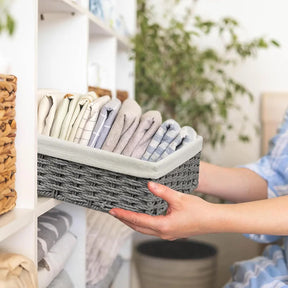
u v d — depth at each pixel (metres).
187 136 0.94
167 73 2.07
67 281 1.14
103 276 1.39
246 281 1.19
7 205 0.78
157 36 2.01
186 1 2.30
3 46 0.80
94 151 0.83
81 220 1.19
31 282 0.80
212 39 2.29
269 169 1.32
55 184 0.88
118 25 1.62
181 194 0.84
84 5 1.15
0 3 0.74
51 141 0.85
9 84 0.75
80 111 0.93
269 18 2.27
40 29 1.16
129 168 0.82
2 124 0.74
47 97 0.92
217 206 0.86
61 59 1.16
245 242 2.36
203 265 2.05
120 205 0.86
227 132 2.32
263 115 2.23
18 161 0.82
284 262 1.22
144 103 2.10
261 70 2.28
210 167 1.32
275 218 0.87
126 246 1.78
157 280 2.07
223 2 2.29
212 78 2.29
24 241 0.83
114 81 1.52
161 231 0.85
